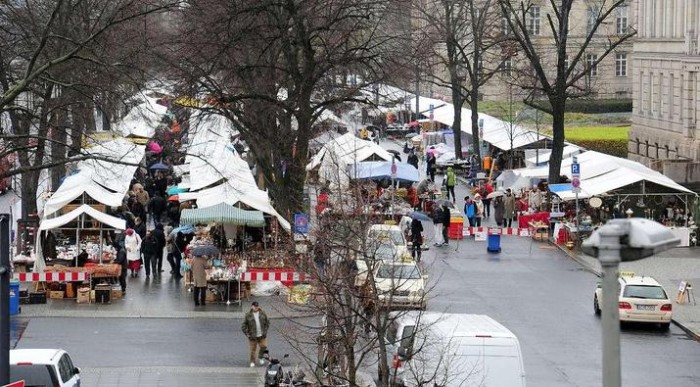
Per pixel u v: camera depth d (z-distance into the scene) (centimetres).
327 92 9031
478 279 8338
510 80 19262
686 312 7444
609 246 1877
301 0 8512
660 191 10181
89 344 6278
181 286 7850
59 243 8325
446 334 4569
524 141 14238
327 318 4950
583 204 10575
